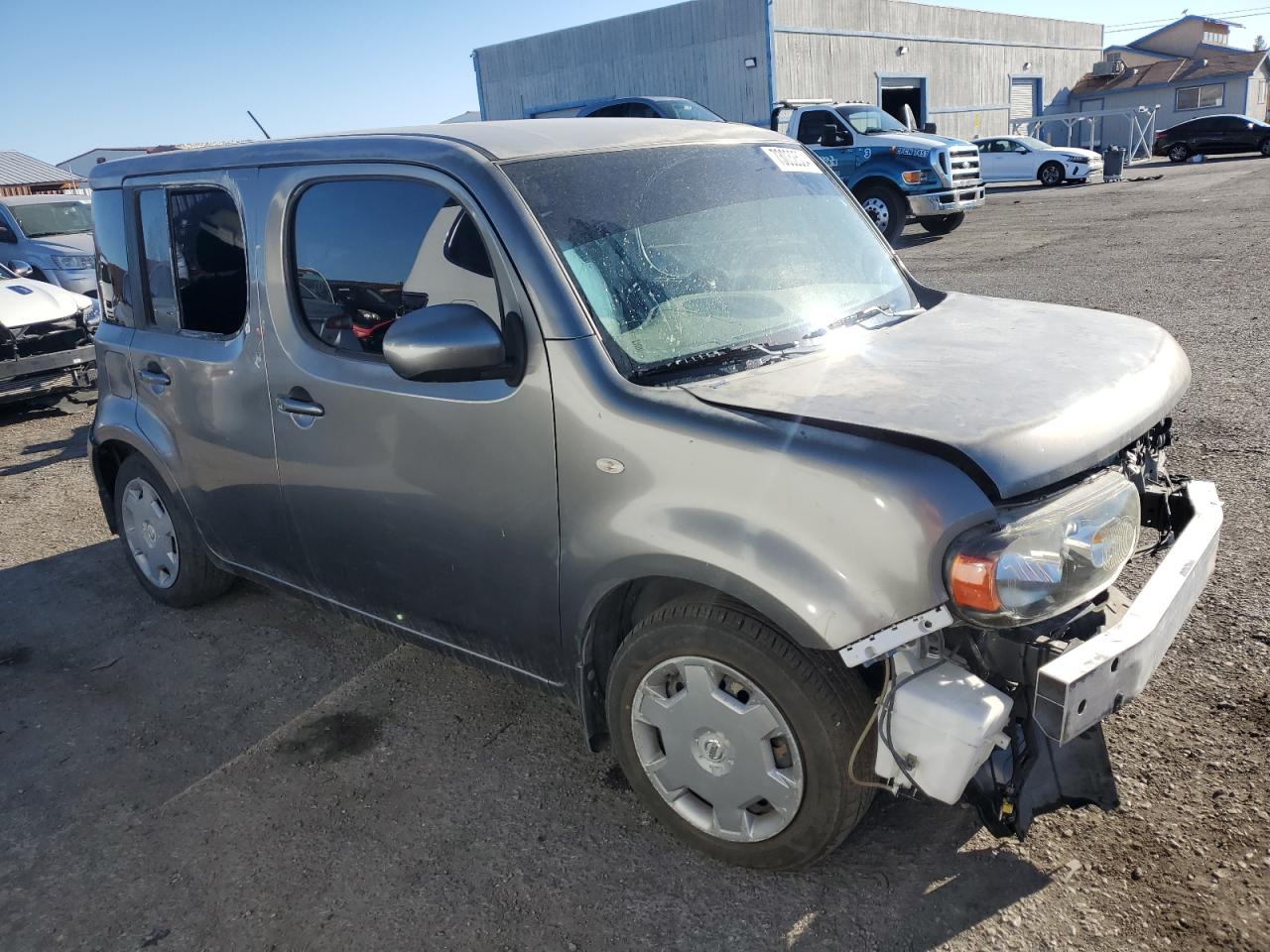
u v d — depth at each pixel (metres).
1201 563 2.50
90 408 9.08
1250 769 2.80
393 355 2.56
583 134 3.12
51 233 14.31
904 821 2.77
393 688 3.75
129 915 2.67
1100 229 15.40
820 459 2.21
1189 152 34.00
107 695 3.87
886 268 3.54
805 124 16.66
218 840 2.95
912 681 2.25
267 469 3.49
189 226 3.69
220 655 4.11
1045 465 2.19
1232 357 7.02
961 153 16.28
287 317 3.29
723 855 2.62
